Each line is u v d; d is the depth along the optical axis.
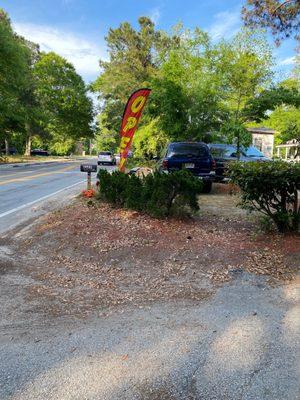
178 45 18.56
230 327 3.64
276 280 4.81
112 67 44.59
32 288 4.64
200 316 3.88
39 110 42.94
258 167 6.17
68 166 34.12
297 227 6.34
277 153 37.41
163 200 7.31
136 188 7.84
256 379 2.83
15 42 32.62
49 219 7.99
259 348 3.26
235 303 4.20
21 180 18.56
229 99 16.44
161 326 3.67
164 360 3.08
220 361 3.06
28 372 2.91
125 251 5.78
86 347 3.28
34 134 58.38
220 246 5.90
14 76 33.25
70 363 3.03
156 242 6.06
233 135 14.48
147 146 21.95
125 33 45.69
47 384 2.77
